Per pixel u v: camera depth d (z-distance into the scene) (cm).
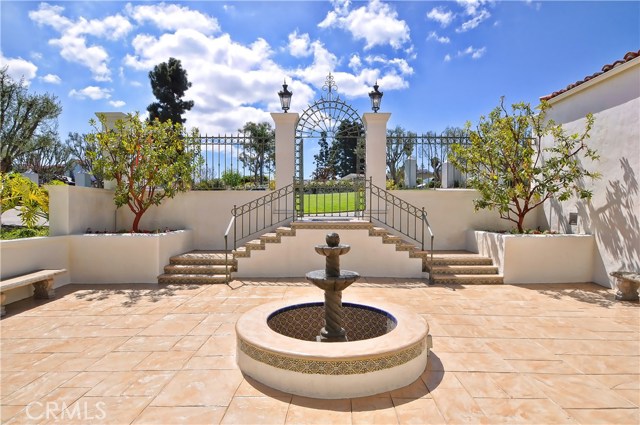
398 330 329
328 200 1419
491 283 680
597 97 670
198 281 680
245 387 290
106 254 683
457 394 280
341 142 977
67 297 580
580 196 668
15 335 411
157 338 403
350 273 357
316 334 423
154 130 771
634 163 589
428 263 724
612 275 579
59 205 680
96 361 341
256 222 862
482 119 755
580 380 305
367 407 260
